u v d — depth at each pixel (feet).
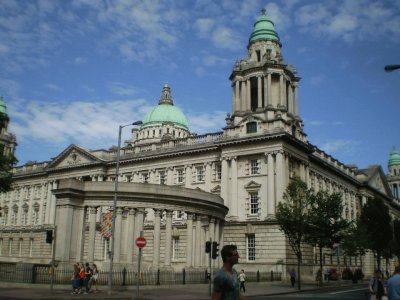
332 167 269.64
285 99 234.17
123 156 267.39
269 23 250.37
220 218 172.24
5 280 122.93
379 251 262.88
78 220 139.95
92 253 138.10
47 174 307.58
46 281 123.24
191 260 153.48
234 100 241.76
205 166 236.43
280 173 205.36
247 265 202.39
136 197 144.87
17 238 309.83
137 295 96.68
